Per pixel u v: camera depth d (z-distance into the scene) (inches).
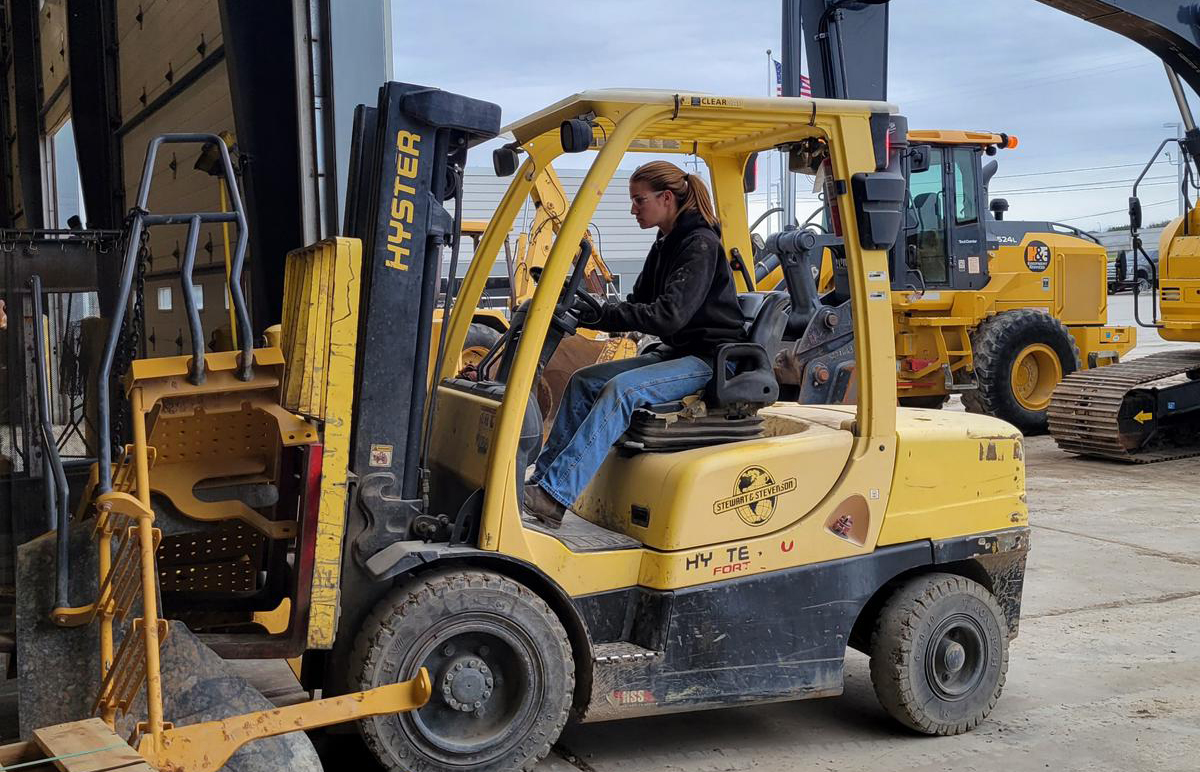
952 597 164.7
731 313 160.4
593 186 141.9
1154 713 174.2
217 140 125.9
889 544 163.0
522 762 138.4
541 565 142.9
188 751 112.8
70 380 173.5
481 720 138.6
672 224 161.8
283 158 224.8
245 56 219.6
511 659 138.9
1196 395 420.2
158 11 295.6
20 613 120.5
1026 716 173.2
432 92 138.5
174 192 288.0
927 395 475.2
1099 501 341.7
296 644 131.9
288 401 127.8
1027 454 437.4
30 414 168.4
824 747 159.9
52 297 173.2
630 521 154.6
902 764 153.7
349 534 139.1
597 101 143.8
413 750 133.6
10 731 149.1
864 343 160.7
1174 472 393.7
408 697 122.6
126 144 343.3
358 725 135.7
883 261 160.9
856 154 158.6
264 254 226.4
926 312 462.6
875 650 163.9
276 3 219.9
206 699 120.3
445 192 147.6
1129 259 1222.3
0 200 510.6
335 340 128.5
